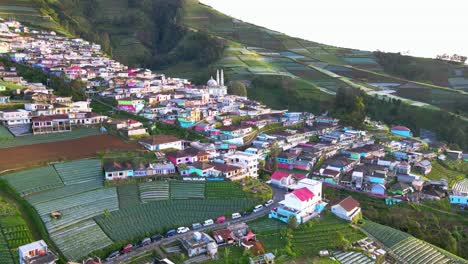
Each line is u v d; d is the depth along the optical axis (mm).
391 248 109750
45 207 107938
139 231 102875
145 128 172625
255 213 120188
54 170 128500
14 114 162250
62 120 165500
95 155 142250
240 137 183125
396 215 137375
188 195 125375
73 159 137500
